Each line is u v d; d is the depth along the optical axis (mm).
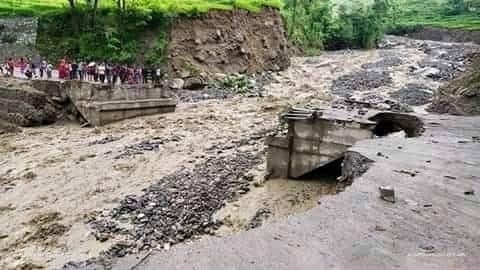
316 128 22000
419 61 69125
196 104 41719
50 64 45344
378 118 24578
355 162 16406
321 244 10062
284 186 21594
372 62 70438
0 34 47906
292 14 82438
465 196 12844
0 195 21500
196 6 54125
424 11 142250
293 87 51844
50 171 24469
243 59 57312
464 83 33438
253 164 24281
